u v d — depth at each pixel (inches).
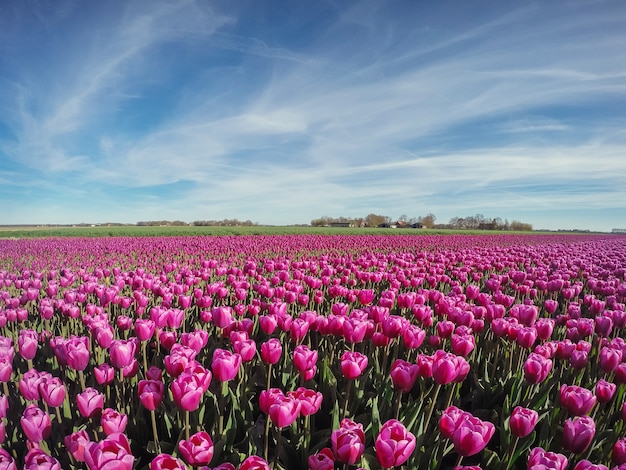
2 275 370.6
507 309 318.3
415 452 121.0
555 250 840.9
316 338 233.6
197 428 130.6
